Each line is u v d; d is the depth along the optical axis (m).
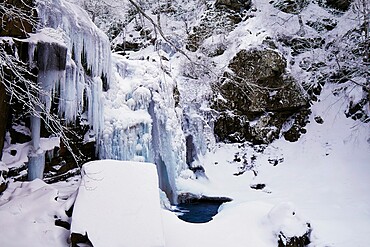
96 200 4.04
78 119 6.27
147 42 13.73
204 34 12.30
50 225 3.89
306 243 5.44
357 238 5.55
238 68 10.74
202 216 7.66
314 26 12.27
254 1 12.98
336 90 10.71
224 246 4.80
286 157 9.88
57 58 5.16
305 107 10.61
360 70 9.63
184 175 9.04
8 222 3.79
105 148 6.91
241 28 12.15
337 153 9.42
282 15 12.34
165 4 14.80
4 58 4.18
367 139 9.41
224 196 8.56
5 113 4.68
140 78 8.38
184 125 10.05
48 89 5.10
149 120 8.03
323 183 8.51
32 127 5.19
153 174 4.57
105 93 7.25
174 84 9.77
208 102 10.82
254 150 10.27
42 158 5.34
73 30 5.93
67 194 4.67
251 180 9.47
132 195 4.19
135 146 7.66
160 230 3.83
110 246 3.60
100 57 6.64
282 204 5.54
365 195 7.52
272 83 10.59
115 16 15.30
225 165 10.07
